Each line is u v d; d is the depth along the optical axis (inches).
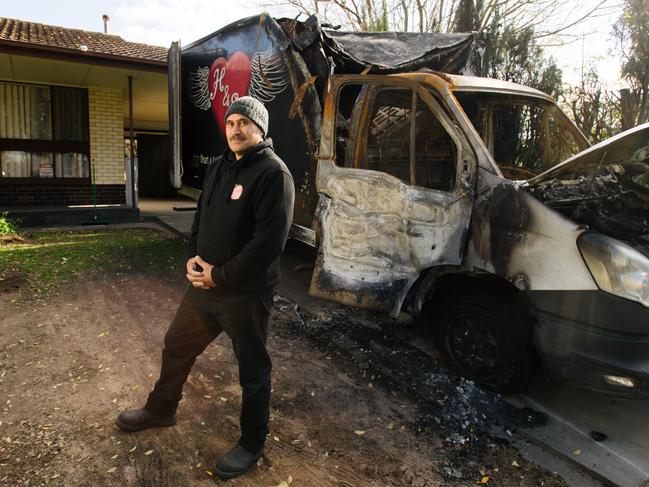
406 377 137.3
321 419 117.8
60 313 180.1
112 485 93.7
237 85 231.8
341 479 98.0
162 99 458.9
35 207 373.1
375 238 144.9
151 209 449.7
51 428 110.3
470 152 128.5
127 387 129.0
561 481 100.0
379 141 165.8
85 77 363.3
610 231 119.0
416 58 199.9
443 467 102.9
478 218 126.0
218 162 98.2
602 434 115.1
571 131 176.9
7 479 94.0
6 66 327.0
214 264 92.3
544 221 114.7
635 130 109.2
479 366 131.8
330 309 187.0
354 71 191.9
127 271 236.5
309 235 187.9
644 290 104.2
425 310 150.5
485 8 410.0
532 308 117.1
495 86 160.6
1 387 127.7
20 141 373.4
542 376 142.3
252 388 94.7
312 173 183.9
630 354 104.4
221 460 96.5
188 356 104.4
